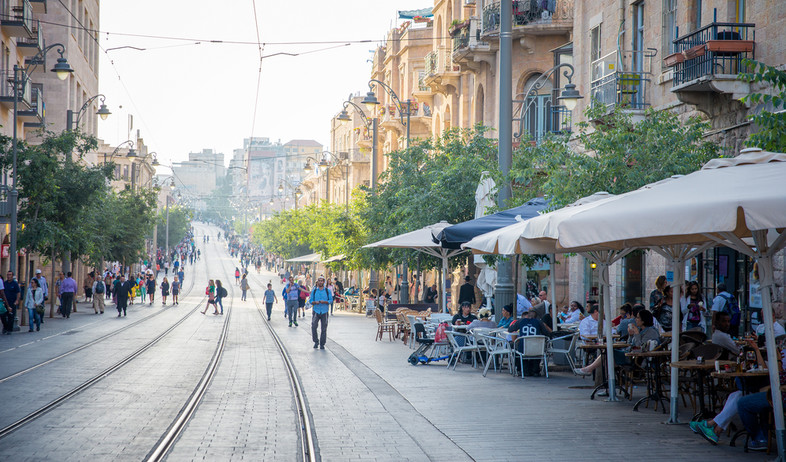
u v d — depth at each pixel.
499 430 10.89
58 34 51.19
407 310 27.83
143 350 22.61
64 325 32.66
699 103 19.28
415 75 56.84
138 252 57.56
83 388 14.71
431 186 30.77
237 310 49.88
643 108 22.78
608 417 11.90
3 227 37.38
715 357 11.18
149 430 10.73
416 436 10.48
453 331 18.92
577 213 9.45
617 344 14.17
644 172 16.64
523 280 32.59
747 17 18.39
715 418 10.08
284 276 85.00
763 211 7.64
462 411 12.46
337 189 90.94
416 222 31.25
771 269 8.86
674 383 11.37
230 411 12.46
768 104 17.19
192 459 9.14
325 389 14.98
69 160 36.38
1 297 27.95
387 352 22.89
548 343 18.08
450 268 34.16
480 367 18.83
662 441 10.16
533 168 19.50
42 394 13.84
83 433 10.51
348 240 46.75
